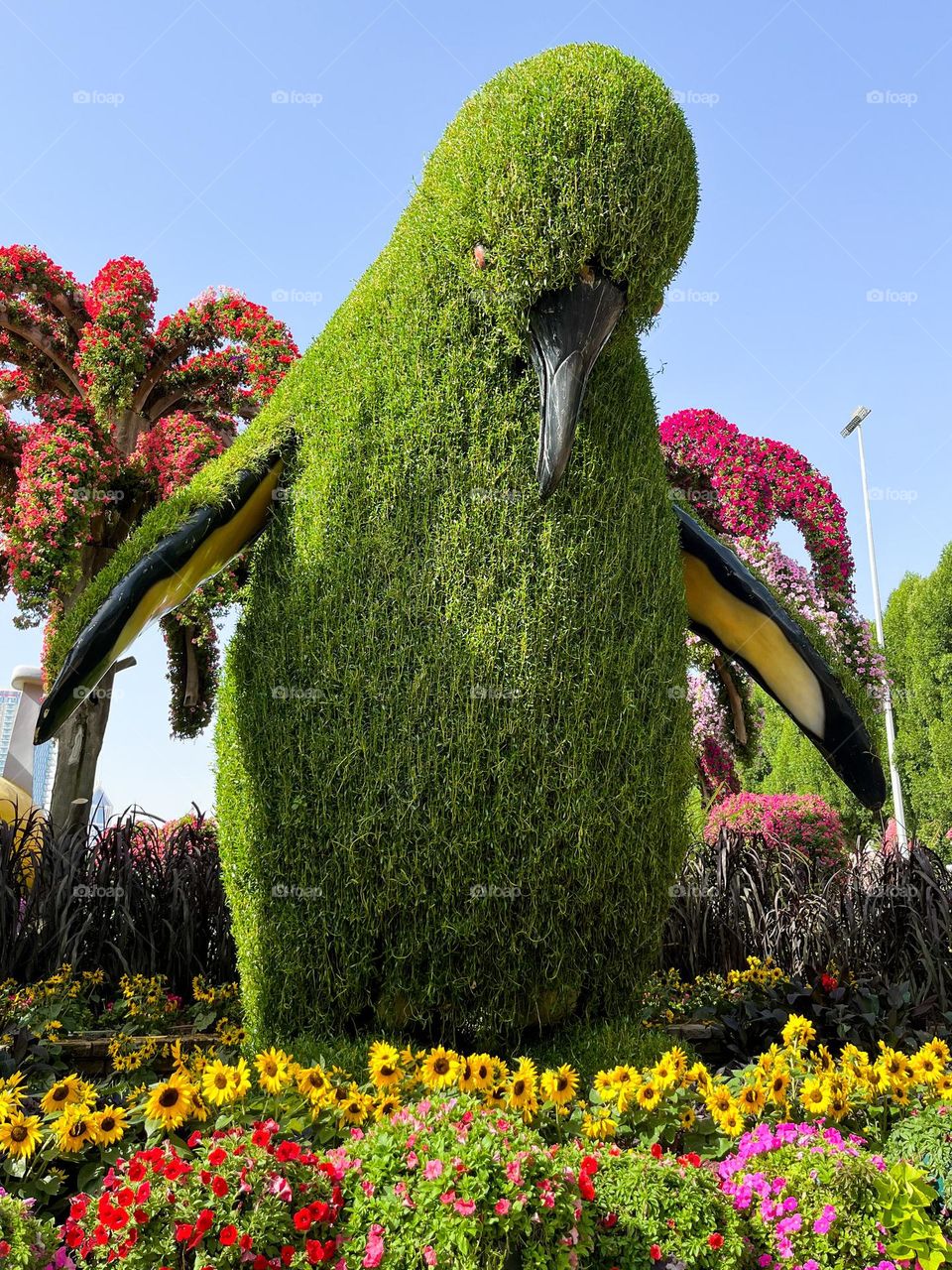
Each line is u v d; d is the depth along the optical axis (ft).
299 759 9.28
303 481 10.13
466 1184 6.09
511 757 9.05
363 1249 6.07
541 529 9.62
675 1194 6.84
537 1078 8.18
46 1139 7.13
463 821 8.95
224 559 10.85
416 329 10.01
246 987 9.91
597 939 9.51
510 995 9.19
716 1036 12.11
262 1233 6.03
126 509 28.27
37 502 23.75
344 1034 9.29
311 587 9.64
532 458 9.74
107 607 9.42
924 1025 13.16
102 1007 13.92
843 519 26.22
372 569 9.48
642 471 10.42
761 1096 8.36
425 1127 6.69
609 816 9.36
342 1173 6.57
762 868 17.56
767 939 16.15
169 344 29.12
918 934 13.97
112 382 26.68
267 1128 6.80
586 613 9.57
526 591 9.39
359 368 10.09
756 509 25.71
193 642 30.76
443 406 9.78
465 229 9.87
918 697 73.36
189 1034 12.35
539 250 9.29
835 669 12.74
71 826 16.75
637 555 10.08
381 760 9.05
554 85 9.59
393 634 9.29
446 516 9.51
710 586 12.73
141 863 15.78
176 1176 6.30
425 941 8.99
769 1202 7.02
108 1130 7.12
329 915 9.11
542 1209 6.17
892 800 46.68
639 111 9.53
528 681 9.18
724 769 30.63
